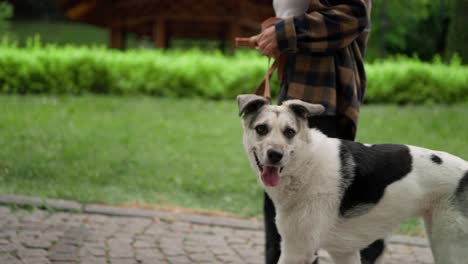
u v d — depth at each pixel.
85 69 13.34
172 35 21.55
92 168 7.51
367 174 3.30
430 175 3.32
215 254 4.82
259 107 3.44
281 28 3.48
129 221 5.56
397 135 10.02
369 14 3.84
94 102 12.14
